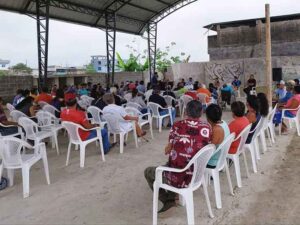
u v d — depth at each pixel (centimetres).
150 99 759
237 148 393
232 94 1129
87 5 1419
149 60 2005
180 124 304
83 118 499
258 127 470
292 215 324
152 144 643
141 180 439
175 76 1967
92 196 388
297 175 435
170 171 294
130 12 1695
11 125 549
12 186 429
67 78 1792
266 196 371
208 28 1988
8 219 335
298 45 1766
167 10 1831
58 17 1423
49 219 332
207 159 297
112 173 470
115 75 1977
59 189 413
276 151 557
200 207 346
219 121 352
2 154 384
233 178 432
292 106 660
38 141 535
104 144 575
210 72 1867
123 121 580
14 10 1205
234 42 1906
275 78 1598
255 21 1886
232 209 341
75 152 598
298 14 1777
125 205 360
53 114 691
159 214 333
